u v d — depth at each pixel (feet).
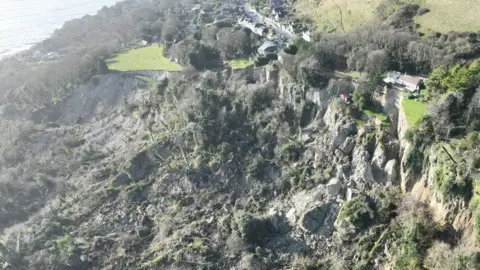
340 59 404.16
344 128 329.72
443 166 248.52
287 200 329.93
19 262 343.67
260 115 393.29
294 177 337.72
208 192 365.40
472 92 273.75
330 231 293.43
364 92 335.47
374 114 327.06
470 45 383.24
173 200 372.38
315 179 325.21
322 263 279.69
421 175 270.67
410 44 389.60
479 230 215.10
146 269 313.53
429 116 272.72
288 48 434.30
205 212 350.84
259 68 442.91
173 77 479.41
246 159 369.09
